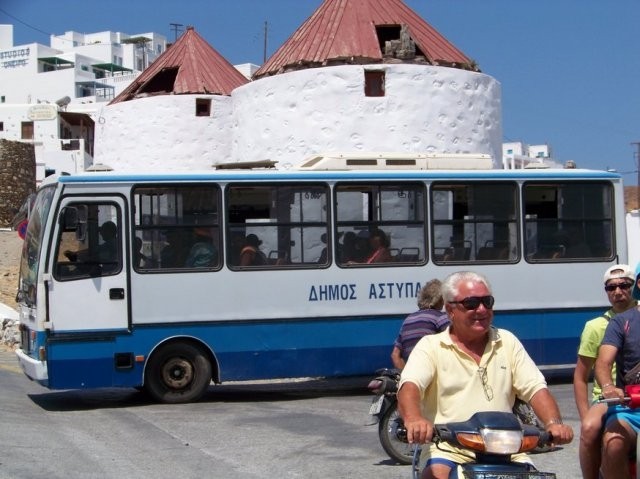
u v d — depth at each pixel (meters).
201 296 12.90
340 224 13.38
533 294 13.94
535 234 14.04
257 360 13.04
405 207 13.59
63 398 13.67
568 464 9.05
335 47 21.94
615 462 5.96
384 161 13.86
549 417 5.24
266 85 22.09
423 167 13.95
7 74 82.38
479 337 5.41
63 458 9.14
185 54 26.17
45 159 48.41
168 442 10.16
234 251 13.06
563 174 14.14
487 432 4.92
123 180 12.73
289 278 13.17
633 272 7.11
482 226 13.83
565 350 14.02
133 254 12.71
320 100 21.39
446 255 13.67
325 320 13.23
